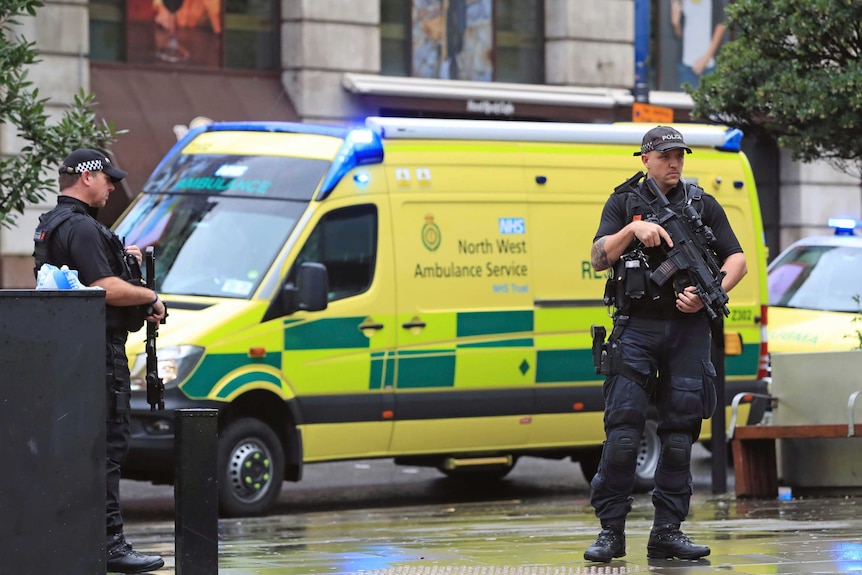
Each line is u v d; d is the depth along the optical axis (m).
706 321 26.02
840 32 47.44
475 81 82.88
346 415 42.59
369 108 77.44
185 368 39.81
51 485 21.02
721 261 26.38
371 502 46.56
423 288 44.00
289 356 41.62
